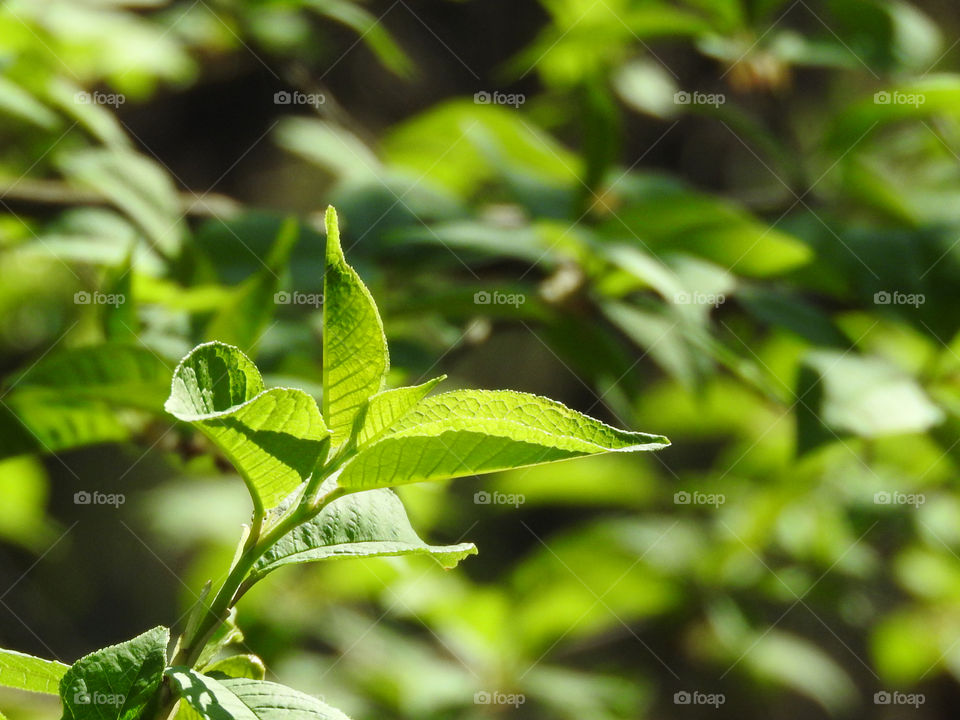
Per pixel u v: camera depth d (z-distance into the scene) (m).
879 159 1.82
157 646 0.87
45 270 1.94
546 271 1.36
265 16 1.85
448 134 1.71
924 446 1.97
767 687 2.23
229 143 3.37
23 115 1.24
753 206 1.50
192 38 1.87
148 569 3.30
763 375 1.23
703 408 1.25
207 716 0.85
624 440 0.86
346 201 1.35
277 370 1.06
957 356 1.31
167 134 3.30
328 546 0.88
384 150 1.75
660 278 1.09
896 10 1.53
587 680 1.99
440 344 1.35
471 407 0.87
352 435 0.87
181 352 1.03
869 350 1.62
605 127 1.29
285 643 1.66
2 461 1.02
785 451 2.07
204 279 1.19
